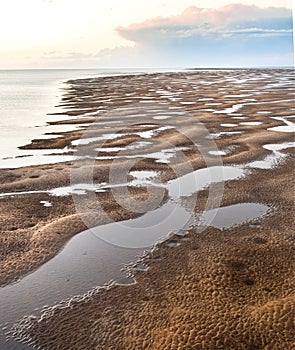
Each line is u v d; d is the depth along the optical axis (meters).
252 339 3.67
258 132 12.38
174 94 25.22
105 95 26.39
